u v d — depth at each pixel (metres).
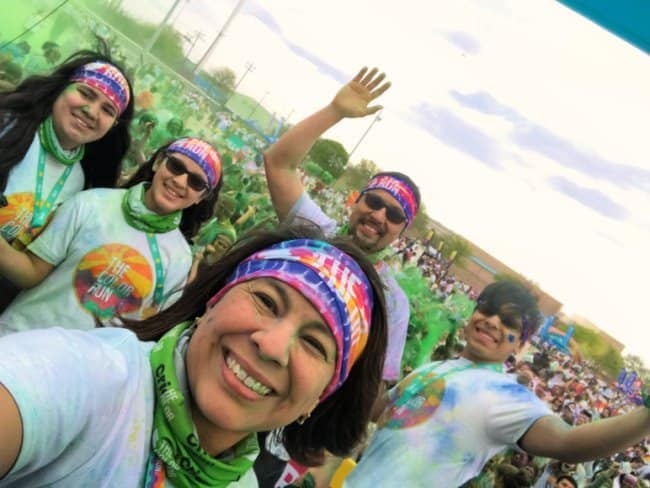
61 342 0.82
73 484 0.80
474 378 3.10
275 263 0.99
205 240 3.44
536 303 3.27
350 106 3.06
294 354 0.92
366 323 1.04
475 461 3.01
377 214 3.09
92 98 2.67
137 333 1.11
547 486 3.17
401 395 3.15
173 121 3.64
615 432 2.68
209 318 0.96
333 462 3.18
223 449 0.97
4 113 2.59
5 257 2.39
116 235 2.54
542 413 2.96
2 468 0.72
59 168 2.76
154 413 0.89
